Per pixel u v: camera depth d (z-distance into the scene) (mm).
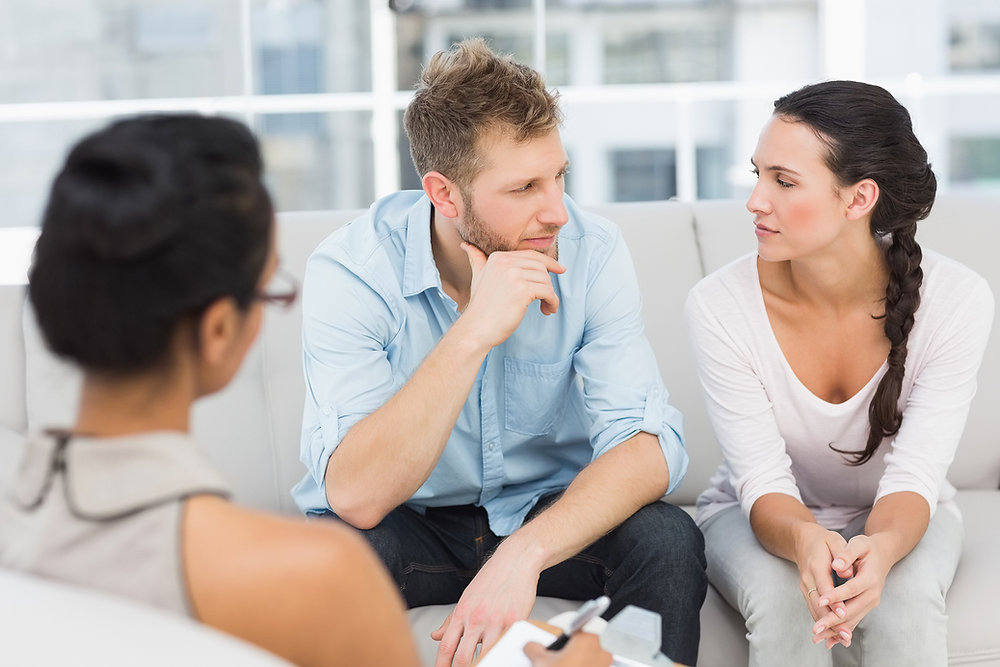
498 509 1830
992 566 1754
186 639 706
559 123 1649
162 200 779
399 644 876
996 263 2191
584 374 1804
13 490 849
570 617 1108
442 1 4578
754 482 1760
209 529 805
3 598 729
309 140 4652
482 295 1605
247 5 4559
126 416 819
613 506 1615
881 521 1648
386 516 1736
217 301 818
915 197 1668
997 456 2143
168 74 4637
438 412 1582
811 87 1685
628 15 4934
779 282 1790
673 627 1574
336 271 1754
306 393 1904
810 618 1615
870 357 1773
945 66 5348
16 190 4711
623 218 2223
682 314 2170
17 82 4637
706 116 5152
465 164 1614
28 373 2004
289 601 806
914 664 1588
